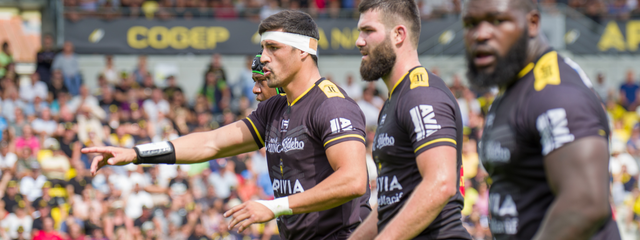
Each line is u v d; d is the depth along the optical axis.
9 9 19.28
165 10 18.92
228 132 5.04
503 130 2.96
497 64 2.90
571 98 2.67
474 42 2.95
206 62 19.62
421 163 3.54
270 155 4.82
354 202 4.62
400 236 3.39
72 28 18.38
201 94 17.64
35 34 19.53
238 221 3.94
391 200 3.92
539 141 2.82
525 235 2.94
